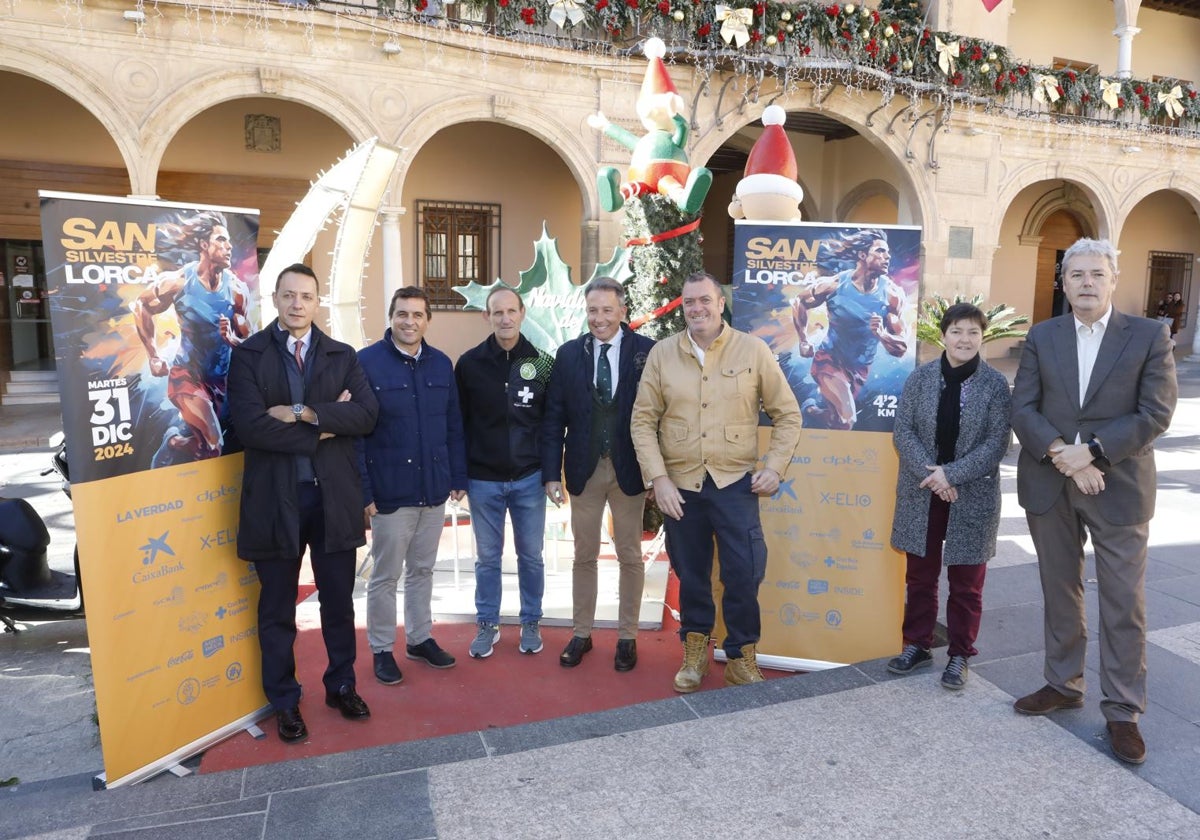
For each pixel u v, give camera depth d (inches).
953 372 139.4
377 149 187.6
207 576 130.6
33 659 172.1
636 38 450.3
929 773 115.3
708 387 140.6
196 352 129.1
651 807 107.3
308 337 131.5
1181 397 556.7
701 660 149.3
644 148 228.8
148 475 121.6
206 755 129.1
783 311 155.3
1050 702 132.0
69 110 454.9
